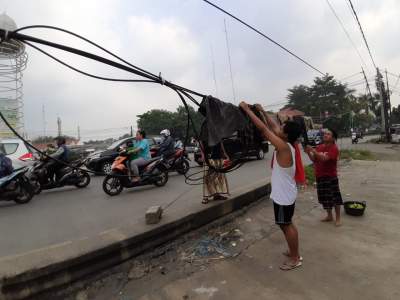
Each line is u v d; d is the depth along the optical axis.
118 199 7.43
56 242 4.64
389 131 32.97
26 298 2.93
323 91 65.56
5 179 7.04
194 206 5.13
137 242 3.82
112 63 3.09
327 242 4.23
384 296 2.89
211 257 3.93
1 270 2.92
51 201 7.62
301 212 5.75
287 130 3.59
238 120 4.34
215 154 5.14
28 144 3.15
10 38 2.53
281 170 3.48
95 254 3.38
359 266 3.50
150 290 3.23
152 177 8.47
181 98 4.02
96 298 3.14
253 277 3.38
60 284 3.14
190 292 3.16
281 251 4.01
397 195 6.86
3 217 6.24
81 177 9.10
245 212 5.84
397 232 4.52
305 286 3.14
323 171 4.95
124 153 8.11
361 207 5.45
